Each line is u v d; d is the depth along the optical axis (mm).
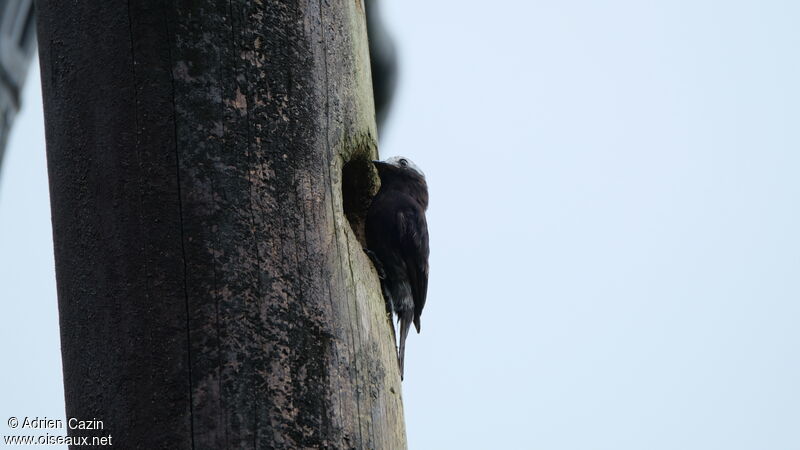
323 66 8891
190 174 8047
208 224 7949
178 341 7711
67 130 8414
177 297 7793
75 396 7980
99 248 8055
